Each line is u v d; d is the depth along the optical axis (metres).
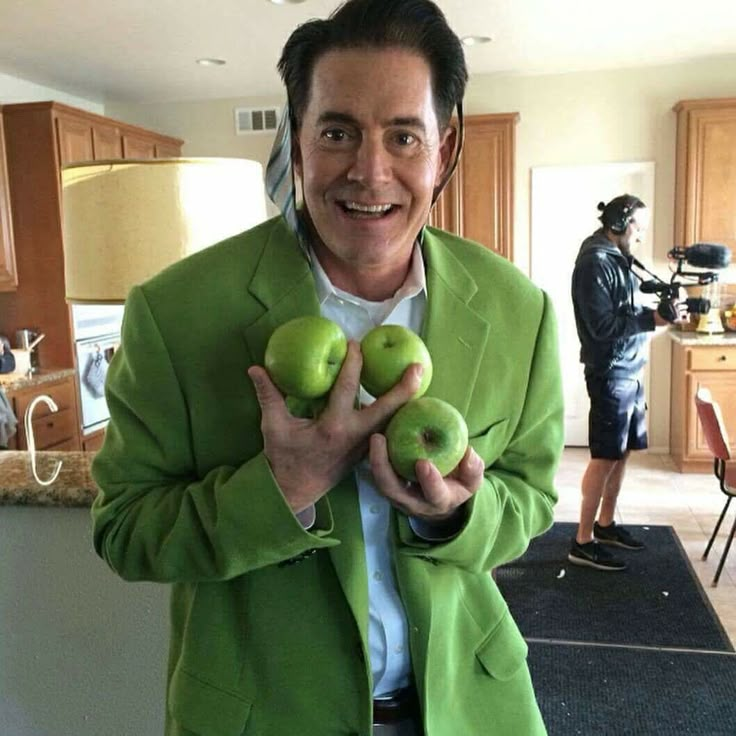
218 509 0.78
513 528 0.92
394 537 0.87
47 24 3.75
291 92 0.84
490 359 0.94
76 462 1.64
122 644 1.53
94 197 1.63
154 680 1.53
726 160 4.78
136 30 3.89
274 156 0.91
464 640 0.98
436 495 0.73
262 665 0.89
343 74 0.77
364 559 0.87
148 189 1.61
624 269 3.19
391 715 0.92
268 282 0.89
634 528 3.69
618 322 3.15
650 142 5.10
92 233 1.64
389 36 0.77
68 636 1.54
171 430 0.88
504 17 3.93
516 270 1.01
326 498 0.85
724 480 3.14
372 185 0.78
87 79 4.95
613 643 2.66
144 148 5.16
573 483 4.45
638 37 4.34
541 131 5.22
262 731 0.89
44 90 5.15
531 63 4.91
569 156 5.21
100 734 1.57
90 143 4.55
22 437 3.95
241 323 0.87
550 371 0.99
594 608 2.91
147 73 4.82
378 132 0.78
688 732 2.21
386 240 0.83
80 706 1.56
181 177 1.63
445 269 0.95
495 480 0.94
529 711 1.02
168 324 0.86
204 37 4.05
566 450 5.31
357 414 0.73
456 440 0.73
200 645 0.90
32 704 1.58
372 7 0.77
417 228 0.85
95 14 3.62
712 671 2.50
